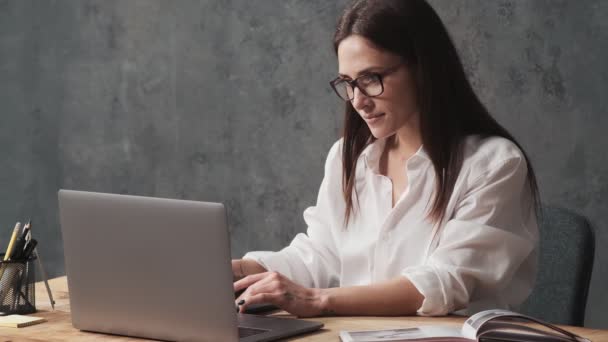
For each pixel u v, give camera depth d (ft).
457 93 6.36
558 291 6.95
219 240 4.61
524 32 10.37
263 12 11.81
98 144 13.03
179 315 4.84
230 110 12.16
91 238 5.09
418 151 6.43
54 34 13.17
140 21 12.60
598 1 9.98
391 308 5.68
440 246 6.04
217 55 12.17
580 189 10.22
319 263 6.99
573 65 10.16
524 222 6.48
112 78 12.85
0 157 13.62
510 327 4.75
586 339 4.74
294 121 11.75
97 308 5.17
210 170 12.37
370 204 6.85
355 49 6.00
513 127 10.51
